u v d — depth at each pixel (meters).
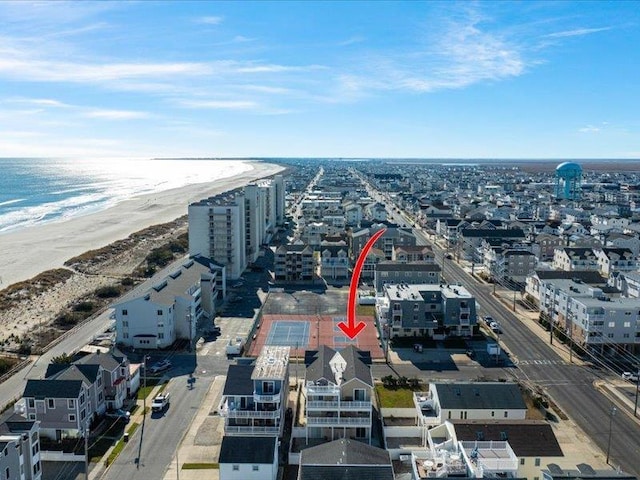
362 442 63.41
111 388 76.81
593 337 100.25
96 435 70.44
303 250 155.88
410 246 167.50
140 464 64.38
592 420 76.44
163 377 88.94
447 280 156.75
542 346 104.94
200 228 155.50
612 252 156.50
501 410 67.56
